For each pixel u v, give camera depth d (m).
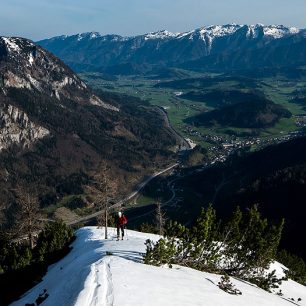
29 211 54.12
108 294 19.77
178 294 21.22
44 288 28.12
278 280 32.69
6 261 44.03
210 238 30.36
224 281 26.00
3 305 30.45
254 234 33.00
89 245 40.31
